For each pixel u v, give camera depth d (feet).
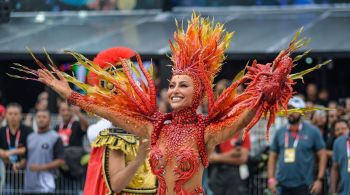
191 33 21.15
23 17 85.61
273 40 72.54
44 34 79.15
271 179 43.75
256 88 19.60
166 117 20.92
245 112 19.62
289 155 43.06
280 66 19.12
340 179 41.98
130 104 21.29
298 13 81.15
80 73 52.16
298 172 42.91
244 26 77.25
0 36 78.69
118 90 21.40
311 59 74.54
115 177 23.32
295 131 43.29
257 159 46.96
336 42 71.00
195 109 20.68
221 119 20.42
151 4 85.66
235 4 83.92
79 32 79.51
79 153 47.98
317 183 43.06
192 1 84.58
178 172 20.25
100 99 21.44
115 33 78.33
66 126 49.21
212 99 20.40
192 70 20.75
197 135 20.30
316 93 64.54
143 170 24.18
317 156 43.50
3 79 81.00
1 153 45.80
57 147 45.96
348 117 48.52
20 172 47.03
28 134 46.52
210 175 45.21
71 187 47.85
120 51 24.16
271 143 45.34
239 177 44.34
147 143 21.71
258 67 19.61
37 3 86.69
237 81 20.13
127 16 84.84
